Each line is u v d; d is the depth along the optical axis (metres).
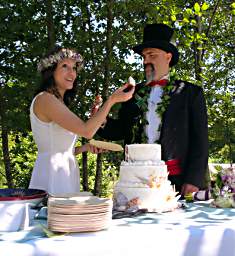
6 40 5.48
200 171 2.80
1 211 1.57
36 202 1.88
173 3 5.48
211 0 7.41
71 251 1.35
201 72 6.63
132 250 1.44
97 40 6.11
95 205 1.52
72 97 2.79
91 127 2.20
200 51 6.63
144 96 3.12
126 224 1.68
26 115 5.39
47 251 1.33
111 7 5.78
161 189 2.00
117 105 3.23
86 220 1.50
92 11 6.20
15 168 7.45
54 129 2.51
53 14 5.98
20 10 5.61
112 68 6.20
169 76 3.13
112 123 3.23
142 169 1.99
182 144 2.94
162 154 2.91
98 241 1.40
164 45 3.05
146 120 3.06
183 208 2.11
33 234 1.51
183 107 3.00
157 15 5.50
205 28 7.62
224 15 7.61
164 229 1.57
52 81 2.51
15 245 1.33
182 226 1.64
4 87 5.50
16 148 7.16
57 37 5.98
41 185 2.55
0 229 1.55
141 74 6.27
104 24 6.19
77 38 5.76
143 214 1.93
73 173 2.66
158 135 3.01
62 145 2.58
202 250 1.55
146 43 3.08
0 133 6.98
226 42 8.13
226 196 2.13
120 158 7.79
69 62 2.53
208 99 7.23
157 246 1.48
